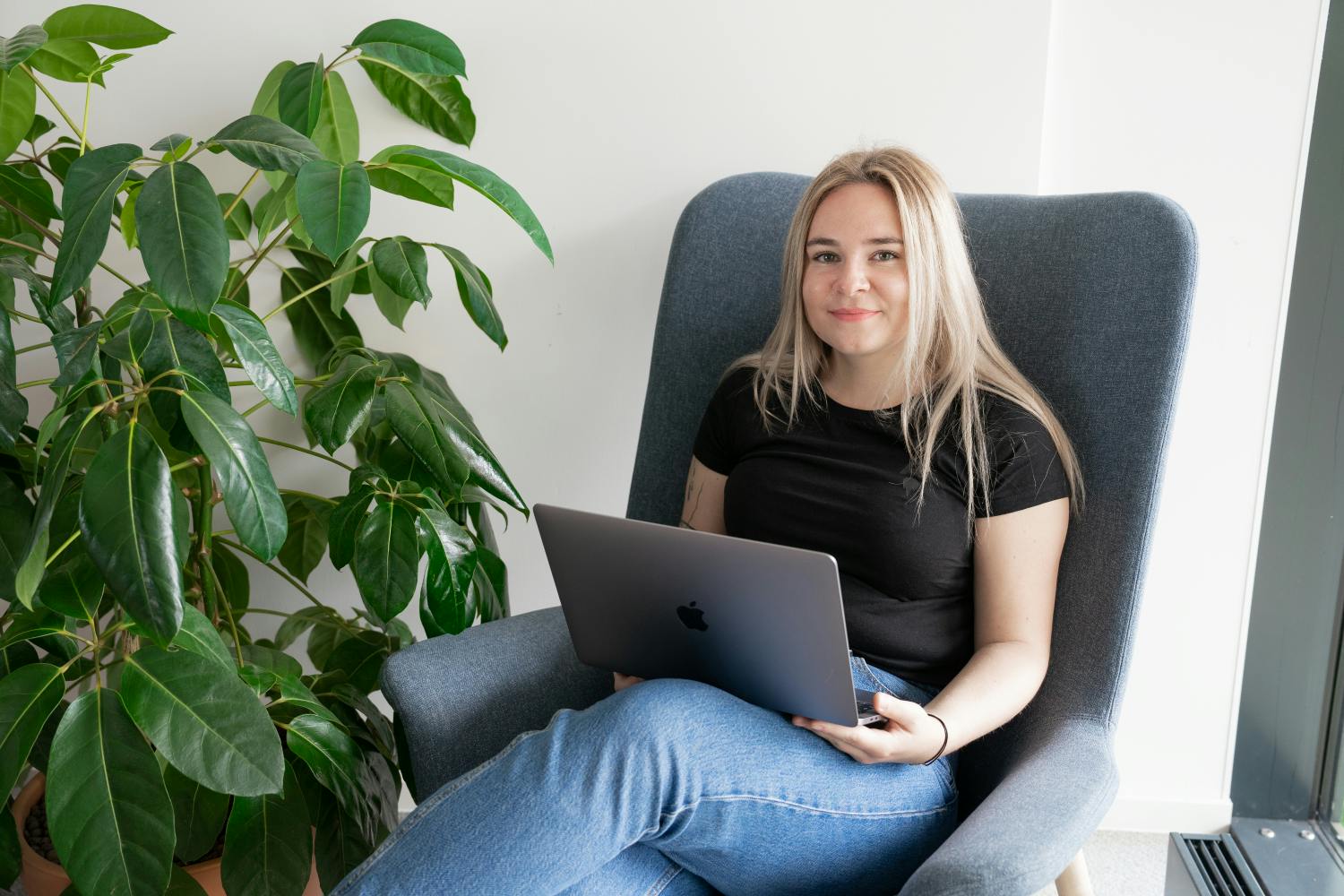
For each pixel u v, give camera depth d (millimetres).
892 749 1004
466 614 1224
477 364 1674
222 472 997
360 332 1657
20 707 1006
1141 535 1139
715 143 1551
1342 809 1592
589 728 967
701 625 1018
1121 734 1718
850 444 1233
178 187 1012
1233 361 1556
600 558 1044
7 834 1146
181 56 1558
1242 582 1621
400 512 1216
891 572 1174
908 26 1481
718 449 1359
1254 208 1509
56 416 1047
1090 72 1513
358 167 1104
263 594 1769
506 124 1571
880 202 1187
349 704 1366
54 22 1270
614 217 1595
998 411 1177
